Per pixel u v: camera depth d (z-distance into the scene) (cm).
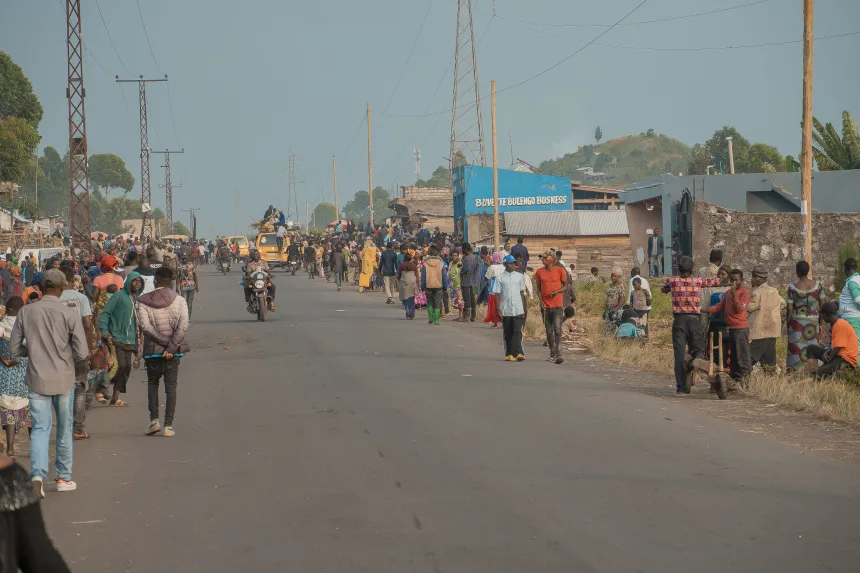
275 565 1241
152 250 4906
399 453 1925
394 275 6631
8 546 700
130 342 2634
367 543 1325
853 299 2791
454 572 1195
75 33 9588
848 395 2469
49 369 1678
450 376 3089
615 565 1214
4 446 2083
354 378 3070
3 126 13350
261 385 2970
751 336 2841
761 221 5831
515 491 1600
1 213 12569
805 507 1478
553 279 3453
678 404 2512
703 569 1194
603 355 3581
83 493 1670
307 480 1712
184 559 1282
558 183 12719
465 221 11831
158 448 2047
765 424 2212
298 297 7388
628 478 1681
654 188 7444
